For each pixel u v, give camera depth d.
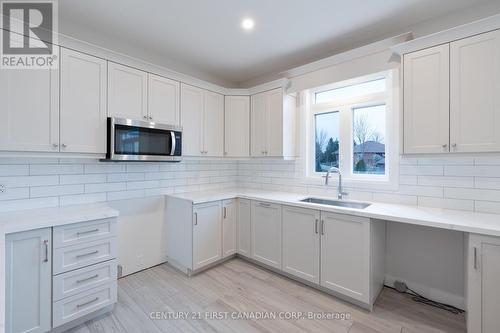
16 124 1.73
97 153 2.13
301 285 2.44
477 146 1.67
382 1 1.88
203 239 2.70
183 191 3.17
